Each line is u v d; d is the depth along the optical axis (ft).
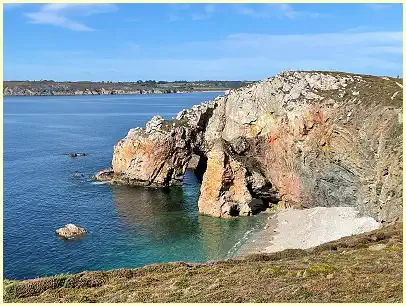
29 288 104.12
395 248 109.50
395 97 197.47
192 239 188.85
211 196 224.12
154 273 113.09
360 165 195.62
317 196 221.05
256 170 243.40
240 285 91.61
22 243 179.63
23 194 252.83
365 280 83.82
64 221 209.05
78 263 161.68
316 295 79.00
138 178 281.33
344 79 232.73
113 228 201.57
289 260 114.93
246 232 197.47
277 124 237.25
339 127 206.59
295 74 253.44
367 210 191.31
